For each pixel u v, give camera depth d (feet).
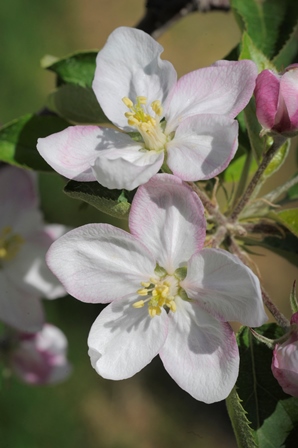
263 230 1.00
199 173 0.91
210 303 0.91
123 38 0.94
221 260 0.89
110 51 0.95
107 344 0.92
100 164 0.87
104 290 0.92
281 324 0.91
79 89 1.02
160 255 0.92
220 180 1.06
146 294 0.92
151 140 0.93
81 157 0.93
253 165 1.09
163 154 0.92
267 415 0.94
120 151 0.94
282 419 0.94
